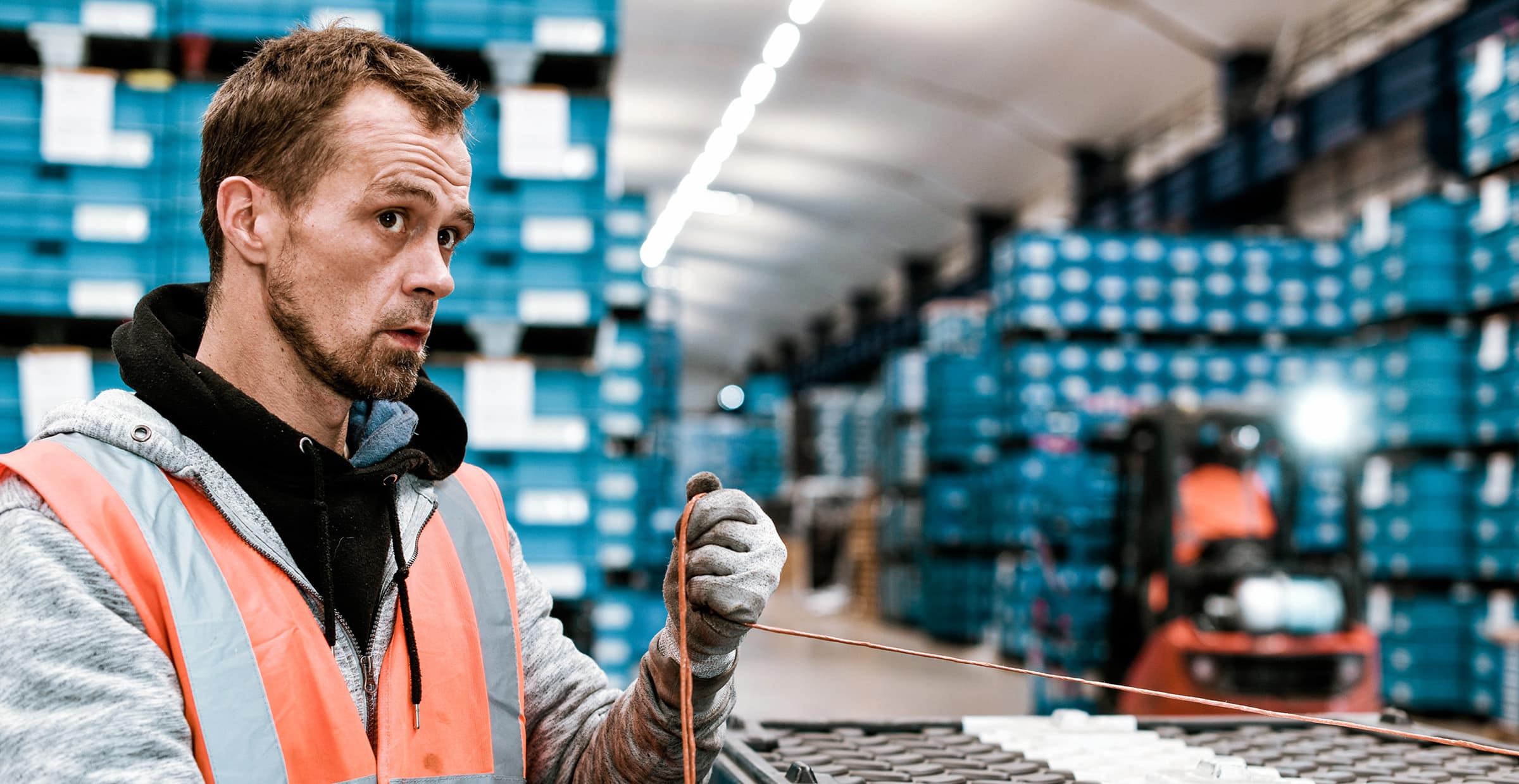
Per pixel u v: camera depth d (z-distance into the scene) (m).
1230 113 11.52
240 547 1.08
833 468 18.89
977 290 17.84
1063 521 8.33
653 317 11.29
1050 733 1.64
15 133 3.45
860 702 8.06
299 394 1.17
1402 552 7.31
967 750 1.54
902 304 22.00
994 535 10.06
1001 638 9.75
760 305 28.09
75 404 1.08
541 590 1.44
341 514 1.15
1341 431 5.54
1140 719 1.77
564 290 3.77
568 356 3.99
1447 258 7.17
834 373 26.23
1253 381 8.80
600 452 3.90
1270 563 5.41
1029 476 8.90
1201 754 1.48
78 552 0.98
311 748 1.05
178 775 0.93
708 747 1.20
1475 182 7.10
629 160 19.00
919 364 12.95
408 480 1.26
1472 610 7.04
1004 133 15.57
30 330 3.63
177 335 1.23
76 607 0.96
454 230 1.22
